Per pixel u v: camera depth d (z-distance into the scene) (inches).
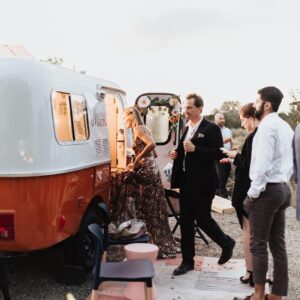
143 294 172.1
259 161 152.2
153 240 230.5
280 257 163.5
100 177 218.7
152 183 232.7
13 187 161.6
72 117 188.5
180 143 206.8
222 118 390.3
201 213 202.4
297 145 165.2
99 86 228.7
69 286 194.4
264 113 161.6
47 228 166.1
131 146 263.9
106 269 148.2
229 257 213.8
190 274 207.5
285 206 160.4
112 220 239.6
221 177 387.5
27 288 192.1
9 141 162.6
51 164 167.3
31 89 165.2
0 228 162.2
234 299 175.8
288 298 185.6
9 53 223.8
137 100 350.3
